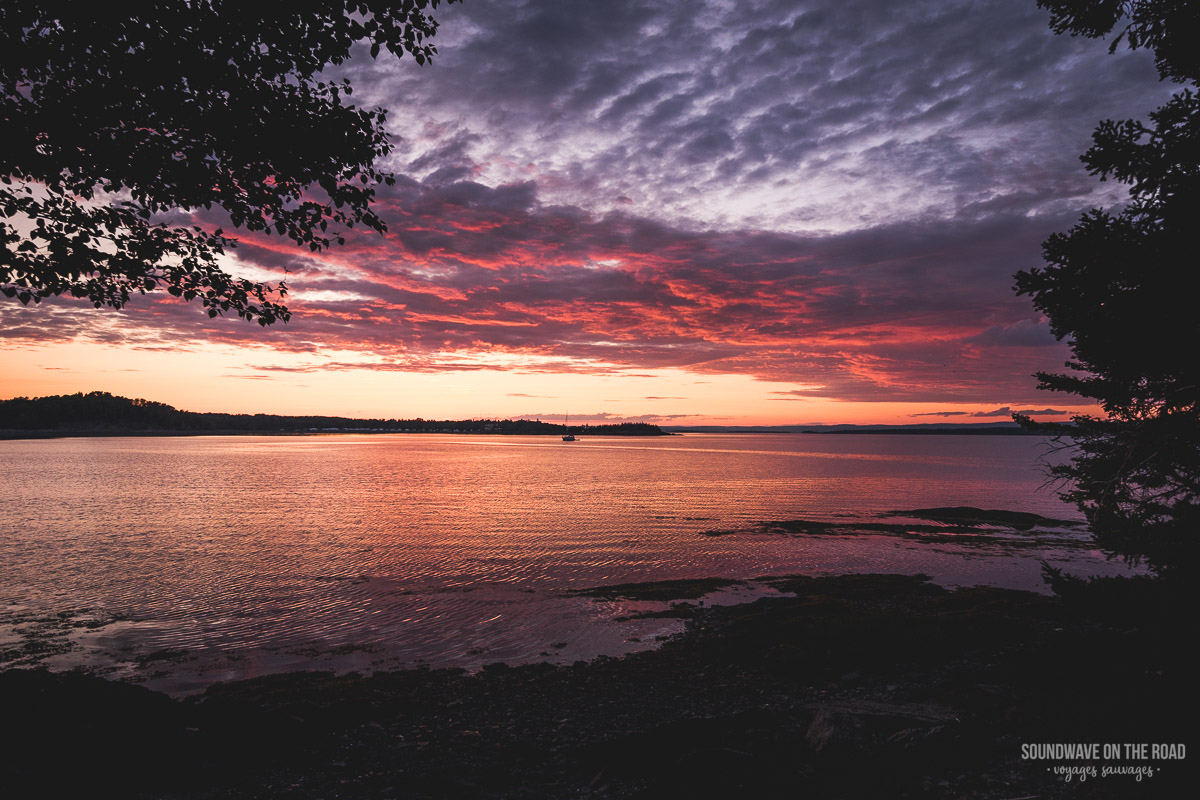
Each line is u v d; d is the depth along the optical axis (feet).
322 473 309.63
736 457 535.60
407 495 206.39
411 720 31.76
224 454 513.86
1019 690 26.71
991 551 105.60
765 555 102.32
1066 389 33.06
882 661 38.81
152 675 48.52
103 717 24.49
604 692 37.47
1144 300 25.86
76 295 26.07
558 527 135.74
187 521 143.23
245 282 29.07
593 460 468.75
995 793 18.12
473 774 23.31
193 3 23.31
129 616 65.72
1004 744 21.03
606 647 54.54
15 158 22.67
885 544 113.09
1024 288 29.84
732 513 160.15
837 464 422.41
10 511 160.25
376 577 85.30
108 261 25.45
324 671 48.34
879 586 75.36
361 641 57.06
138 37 22.63
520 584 81.20
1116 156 27.32
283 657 52.70
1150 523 30.83
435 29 26.09
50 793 19.80
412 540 117.70
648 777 21.61
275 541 116.37
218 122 24.40
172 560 97.60
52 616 65.87
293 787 22.24
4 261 23.17
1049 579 33.19
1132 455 30.50
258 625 62.39
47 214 24.61
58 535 122.72
